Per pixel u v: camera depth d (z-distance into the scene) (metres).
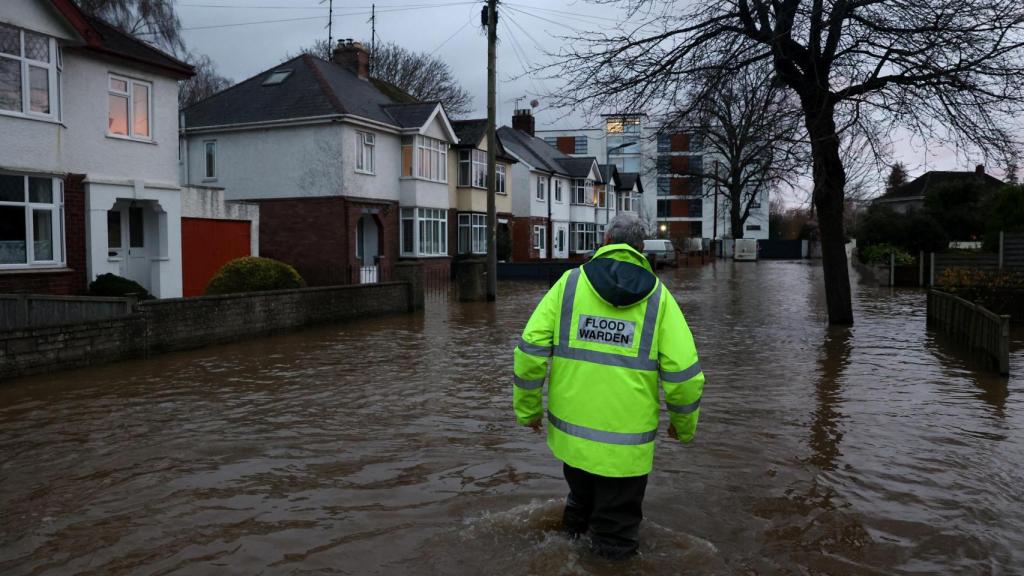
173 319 11.52
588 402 3.71
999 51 11.62
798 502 4.92
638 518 3.86
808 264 50.75
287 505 4.82
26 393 8.40
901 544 4.26
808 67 13.62
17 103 14.23
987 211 35.44
